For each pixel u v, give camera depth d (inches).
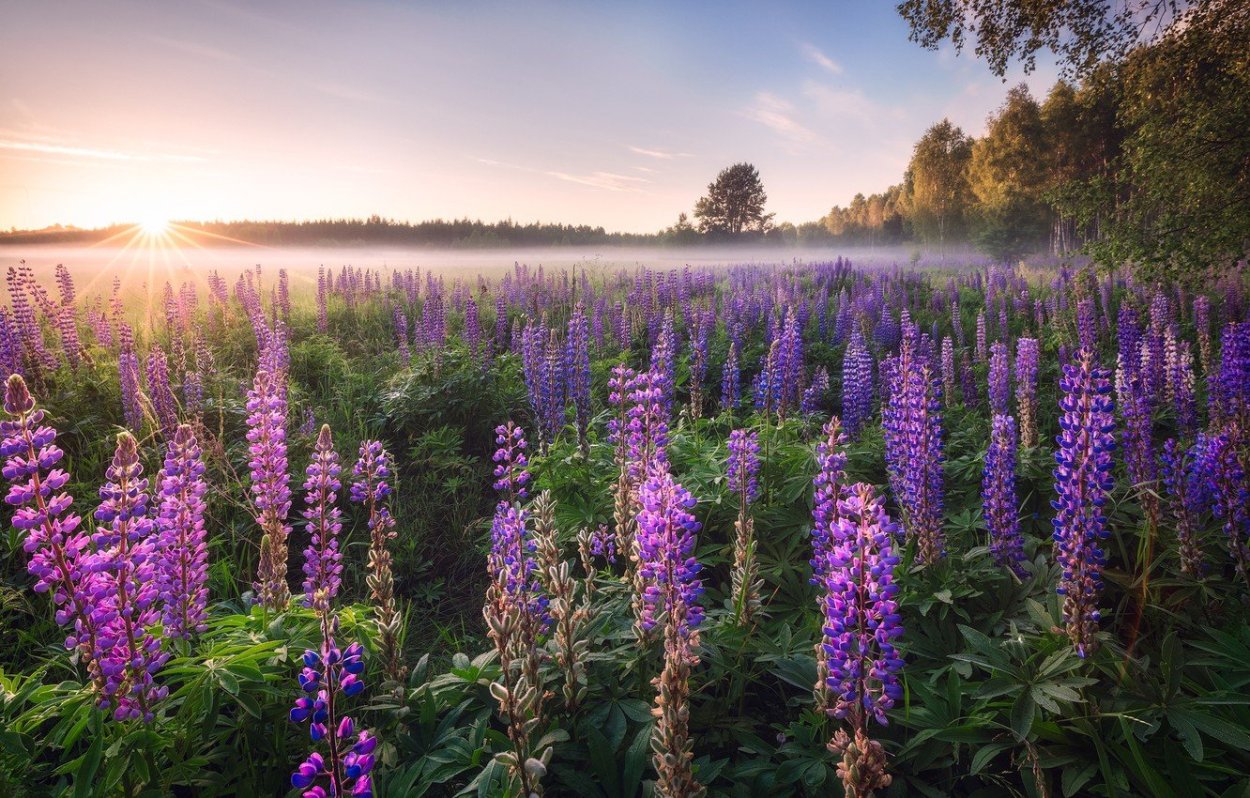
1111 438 132.6
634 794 120.4
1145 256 495.8
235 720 140.0
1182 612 161.2
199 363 370.3
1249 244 512.1
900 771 133.1
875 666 101.7
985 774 128.9
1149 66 553.3
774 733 151.2
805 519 216.2
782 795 126.8
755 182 4793.3
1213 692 128.9
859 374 296.0
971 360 494.9
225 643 145.2
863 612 105.8
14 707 127.3
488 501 289.4
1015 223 2025.1
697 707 153.3
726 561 200.8
